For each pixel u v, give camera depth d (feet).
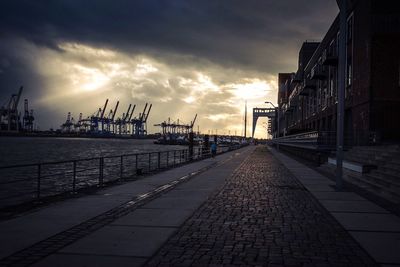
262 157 149.79
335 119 123.65
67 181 97.76
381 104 88.22
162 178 65.57
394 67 88.28
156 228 28.53
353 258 21.83
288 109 278.26
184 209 36.11
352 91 102.83
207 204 39.11
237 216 33.22
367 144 88.53
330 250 23.35
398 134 87.51
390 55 88.48
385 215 33.91
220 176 69.36
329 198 43.37
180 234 26.94
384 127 87.97
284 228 28.99
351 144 99.71
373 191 48.93
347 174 65.46
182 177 67.36
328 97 135.54
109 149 407.44
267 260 21.36
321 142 102.12
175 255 22.17
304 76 205.46
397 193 42.34
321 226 29.71
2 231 27.17
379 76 88.63
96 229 28.04
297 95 236.02
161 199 42.01
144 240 25.17
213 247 23.85
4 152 327.06
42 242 24.48
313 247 23.99
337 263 20.94
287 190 50.24
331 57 118.32
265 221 31.37
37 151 347.36
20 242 24.38
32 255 21.81
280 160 127.13
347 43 108.99
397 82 88.12
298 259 21.57
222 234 27.02
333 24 126.62
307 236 26.66
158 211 35.01
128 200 41.16
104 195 44.96
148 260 21.21
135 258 21.48
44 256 21.68
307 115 193.88
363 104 93.25
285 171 81.25
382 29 88.58
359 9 97.04
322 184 56.90
